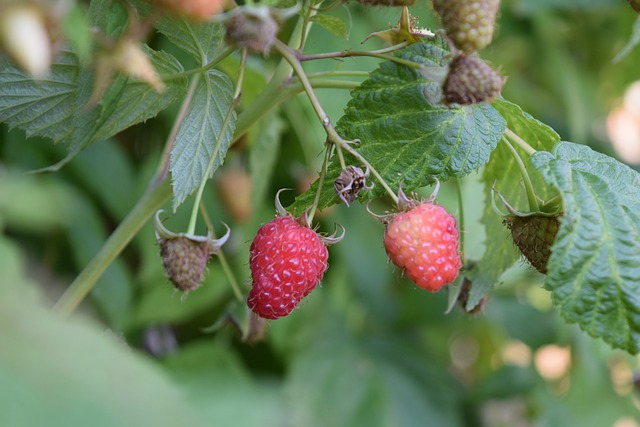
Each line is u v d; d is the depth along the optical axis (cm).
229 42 27
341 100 41
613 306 30
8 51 23
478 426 55
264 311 30
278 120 41
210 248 32
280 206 32
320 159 41
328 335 50
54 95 31
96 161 41
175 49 41
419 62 31
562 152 31
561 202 31
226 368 37
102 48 26
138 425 16
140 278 42
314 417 47
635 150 60
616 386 54
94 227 41
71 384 16
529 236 31
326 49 43
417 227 30
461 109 32
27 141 40
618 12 56
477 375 62
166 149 33
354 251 50
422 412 51
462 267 35
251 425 26
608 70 59
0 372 16
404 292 54
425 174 31
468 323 55
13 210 23
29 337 17
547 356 56
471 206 35
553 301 30
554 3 53
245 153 43
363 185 30
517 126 34
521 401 57
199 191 31
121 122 32
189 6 25
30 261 40
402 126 31
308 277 30
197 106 31
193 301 42
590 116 58
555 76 56
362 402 49
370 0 30
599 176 31
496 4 29
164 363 37
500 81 29
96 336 18
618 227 30
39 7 23
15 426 15
